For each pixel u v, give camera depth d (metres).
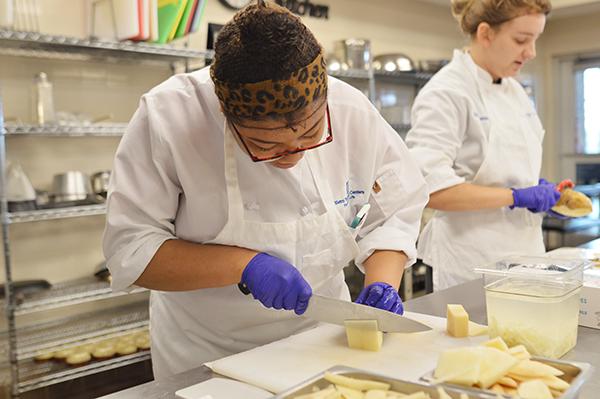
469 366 0.81
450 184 1.88
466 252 2.02
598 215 4.72
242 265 1.09
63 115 2.65
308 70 0.84
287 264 1.09
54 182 2.65
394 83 4.61
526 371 0.81
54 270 2.84
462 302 1.43
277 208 1.18
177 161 1.11
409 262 1.35
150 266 1.10
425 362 1.01
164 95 1.13
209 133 1.13
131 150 1.13
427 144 1.94
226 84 0.85
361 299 1.19
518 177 2.02
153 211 1.13
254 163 1.12
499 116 2.01
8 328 2.44
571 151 5.81
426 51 4.83
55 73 2.79
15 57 2.66
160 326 1.40
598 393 0.88
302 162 1.18
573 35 5.62
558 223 4.74
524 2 1.79
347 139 1.25
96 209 2.53
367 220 1.39
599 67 5.54
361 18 4.24
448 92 1.97
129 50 2.54
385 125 1.36
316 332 1.19
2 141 2.28
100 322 2.78
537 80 5.79
